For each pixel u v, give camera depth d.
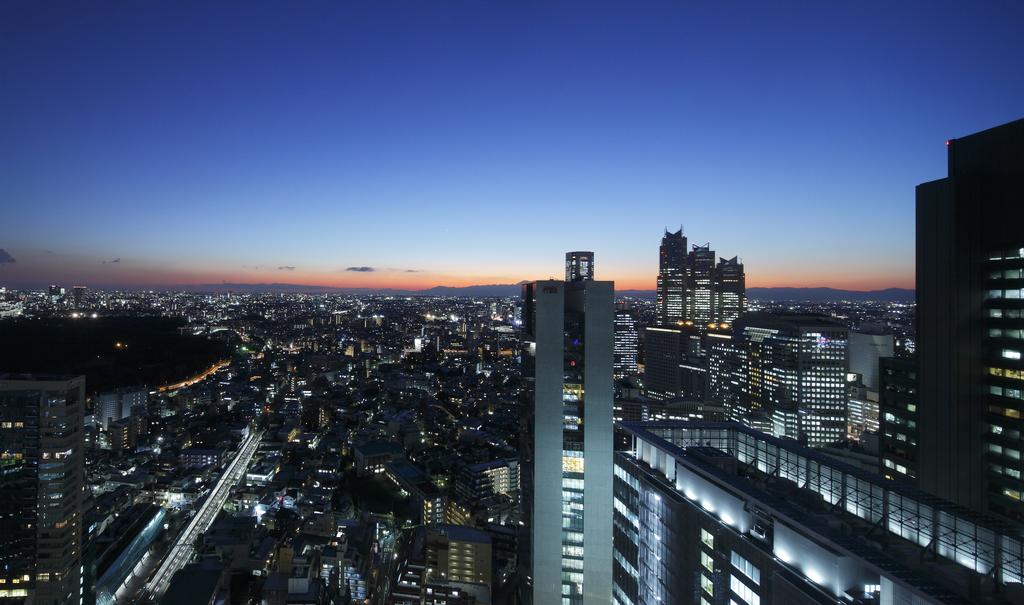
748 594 67.81
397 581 196.38
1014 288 113.38
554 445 122.50
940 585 49.53
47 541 156.88
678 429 106.12
